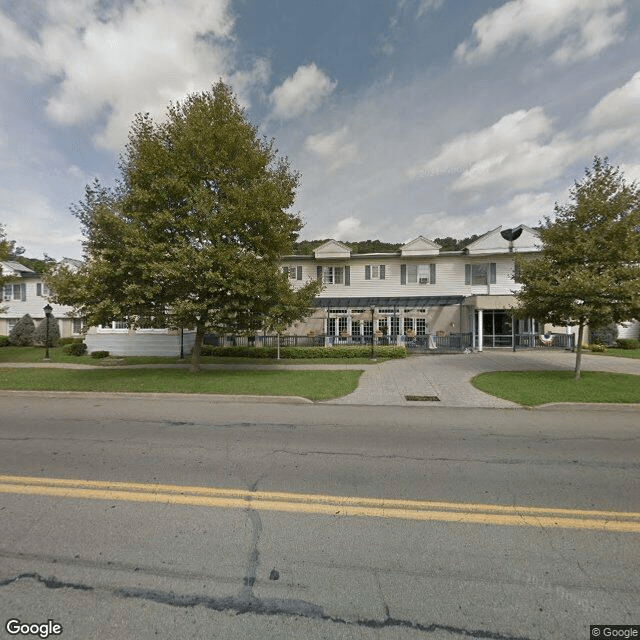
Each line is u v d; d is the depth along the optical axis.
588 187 9.91
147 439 5.35
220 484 3.78
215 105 11.06
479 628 1.99
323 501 3.41
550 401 7.66
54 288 10.46
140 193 10.16
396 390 9.19
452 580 2.34
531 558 2.56
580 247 9.44
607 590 2.25
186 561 2.53
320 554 2.61
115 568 2.46
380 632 1.96
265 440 5.30
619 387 8.88
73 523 3.01
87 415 6.90
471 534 2.87
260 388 9.23
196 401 8.34
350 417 6.73
